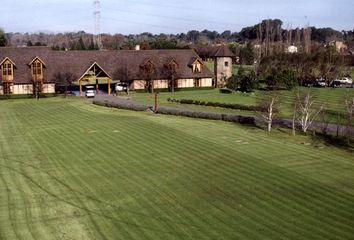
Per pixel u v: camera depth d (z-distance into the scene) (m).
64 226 24.62
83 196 29.17
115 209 26.97
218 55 101.75
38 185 31.39
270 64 110.12
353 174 33.44
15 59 82.62
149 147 41.72
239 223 24.80
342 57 109.50
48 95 82.31
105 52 91.69
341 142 43.53
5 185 31.44
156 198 28.70
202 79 97.00
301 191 29.80
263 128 50.41
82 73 84.81
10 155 39.38
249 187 30.58
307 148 41.22
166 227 24.36
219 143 43.00
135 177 32.94
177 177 32.81
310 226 24.42
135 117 58.47
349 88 92.31
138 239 22.95
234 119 54.44
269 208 26.92
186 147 41.53
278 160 37.06
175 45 151.75
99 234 23.61
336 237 23.11
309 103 50.44
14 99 79.50
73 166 35.91
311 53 113.06
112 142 43.88
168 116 59.66
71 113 62.41
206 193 29.50
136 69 91.25
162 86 92.56
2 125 53.50
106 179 32.56
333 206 27.25
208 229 24.05
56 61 85.94
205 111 61.16
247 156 38.28
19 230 24.16
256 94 82.12
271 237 23.06
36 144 43.38
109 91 86.25
